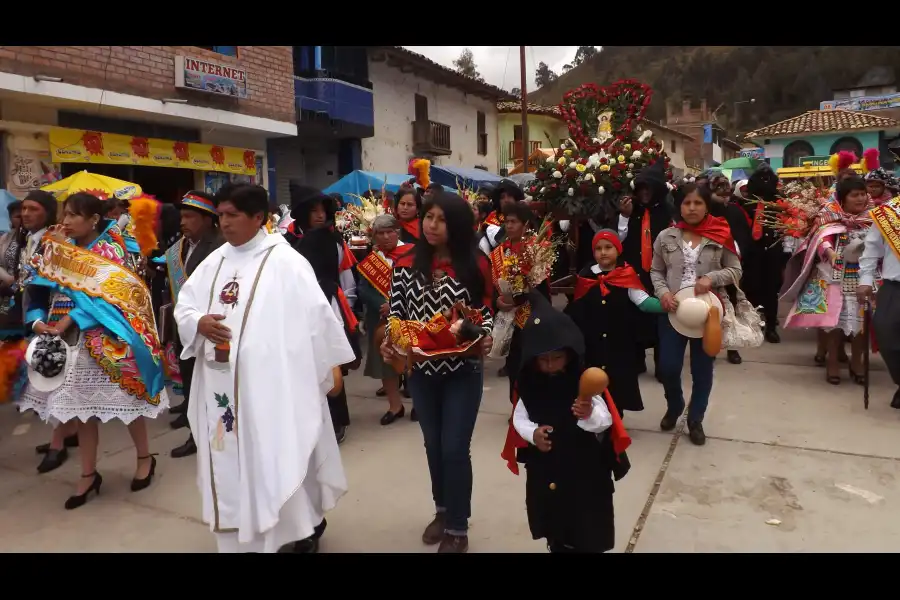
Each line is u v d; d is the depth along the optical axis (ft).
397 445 15.87
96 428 13.38
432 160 73.51
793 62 292.20
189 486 13.89
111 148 34.73
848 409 17.35
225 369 9.66
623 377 15.02
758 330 15.14
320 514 10.64
